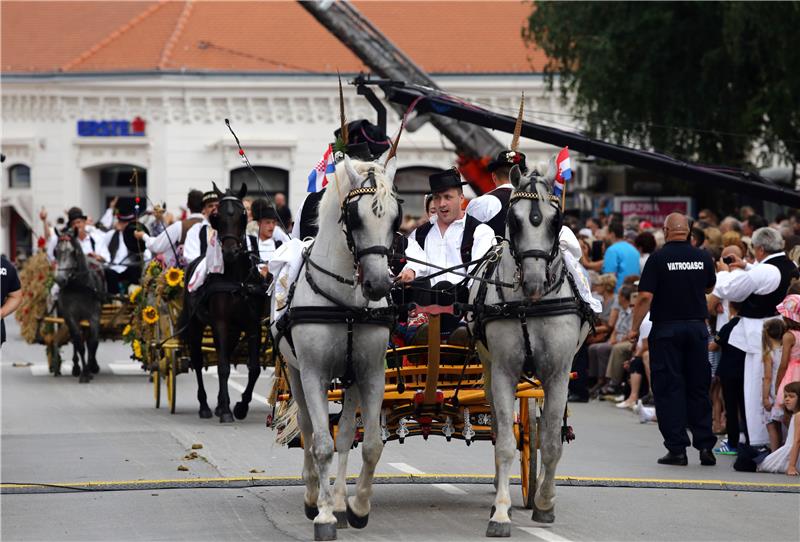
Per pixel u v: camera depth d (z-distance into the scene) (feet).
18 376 147.43
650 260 86.12
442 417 67.31
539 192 61.00
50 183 263.70
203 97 258.98
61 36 275.80
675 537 60.75
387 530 62.18
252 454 87.25
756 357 86.43
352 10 171.32
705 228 116.78
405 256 63.16
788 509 68.39
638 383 114.73
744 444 83.10
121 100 260.42
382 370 61.11
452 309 63.21
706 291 86.74
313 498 65.00
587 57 181.78
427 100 115.44
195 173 259.80
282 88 259.60
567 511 67.41
